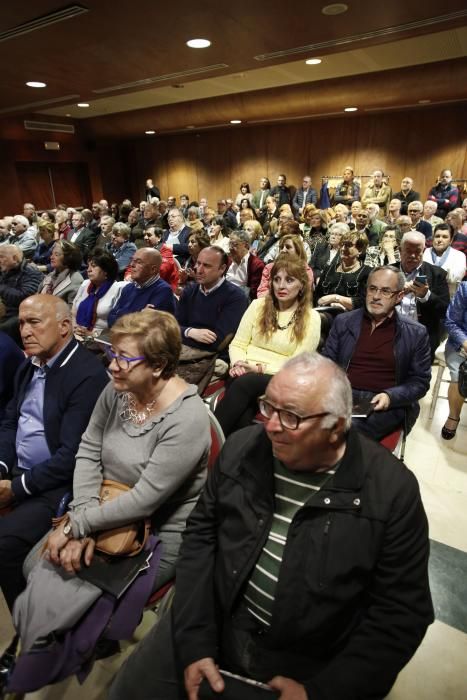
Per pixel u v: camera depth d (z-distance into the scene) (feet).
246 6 9.05
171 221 18.38
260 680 3.14
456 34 15.15
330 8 9.20
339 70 20.57
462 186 26.43
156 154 39.34
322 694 2.78
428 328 9.09
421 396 6.23
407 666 4.41
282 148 33.24
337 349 6.92
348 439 3.12
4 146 31.35
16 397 5.18
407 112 27.89
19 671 3.20
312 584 2.91
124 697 3.25
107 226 19.81
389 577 2.91
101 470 4.36
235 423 6.38
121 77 15.74
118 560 3.71
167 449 3.86
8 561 4.24
